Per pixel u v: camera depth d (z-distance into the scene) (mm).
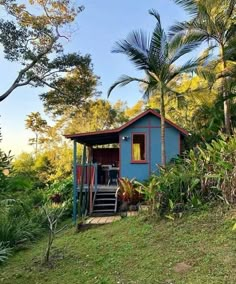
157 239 7246
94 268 6469
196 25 12141
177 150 13336
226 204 7852
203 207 8109
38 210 11664
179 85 20125
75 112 22906
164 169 9891
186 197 8516
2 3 17906
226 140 9602
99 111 29266
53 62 19188
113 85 12305
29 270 6887
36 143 29312
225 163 7949
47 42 19188
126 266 6266
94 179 12359
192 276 5340
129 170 13266
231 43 12062
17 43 18203
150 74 12133
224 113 14102
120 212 11312
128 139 13359
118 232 8406
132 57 11656
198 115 16703
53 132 29125
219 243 6277
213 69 12461
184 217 7969
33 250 8547
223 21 12172
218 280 5023
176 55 11672
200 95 14531
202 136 13805
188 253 6191
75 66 19453
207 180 8508
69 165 25312
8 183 4816
